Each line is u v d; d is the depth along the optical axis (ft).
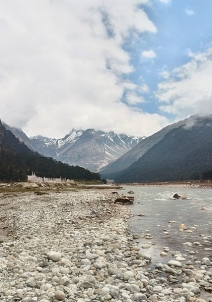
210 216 93.40
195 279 35.45
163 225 76.38
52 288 30.04
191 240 57.52
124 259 43.57
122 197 152.46
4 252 44.21
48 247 48.49
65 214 95.09
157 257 45.37
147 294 30.35
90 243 51.85
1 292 28.71
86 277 33.94
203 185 456.45
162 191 319.06
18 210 108.68
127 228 71.82
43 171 630.33
